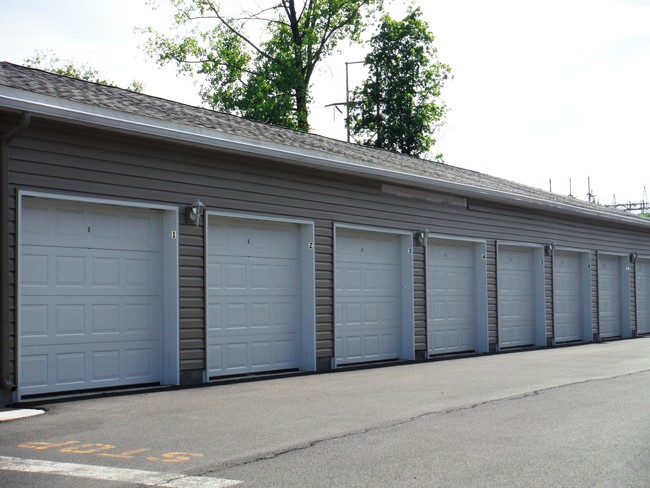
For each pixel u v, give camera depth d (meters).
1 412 8.87
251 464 6.07
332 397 10.01
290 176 13.69
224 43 33.50
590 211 22.36
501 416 8.29
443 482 5.48
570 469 5.85
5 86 9.38
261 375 13.18
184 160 11.86
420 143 36.94
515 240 19.98
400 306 16.53
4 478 5.66
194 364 11.82
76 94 11.12
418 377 12.54
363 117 37.47
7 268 9.55
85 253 10.78
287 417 8.34
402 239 16.53
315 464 6.05
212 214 12.23
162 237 11.76
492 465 5.99
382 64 36.88
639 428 7.55
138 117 10.81
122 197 10.96
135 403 9.58
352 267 15.34
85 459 6.29
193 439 7.11
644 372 12.91
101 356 10.92
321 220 14.30
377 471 5.82
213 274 12.59
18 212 9.75
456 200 17.91
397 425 7.76
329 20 33.75
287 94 32.53
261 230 13.45
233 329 12.89
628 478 5.58
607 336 24.55
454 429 7.53
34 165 9.98
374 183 15.55
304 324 14.05
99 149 10.73
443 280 17.84
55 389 10.34
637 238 26.33
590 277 23.31
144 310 11.52
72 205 10.66
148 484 5.46
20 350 9.73
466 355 17.88
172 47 33.34
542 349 19.88
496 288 19.16
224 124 13.60
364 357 15.55
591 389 10.59
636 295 26.06
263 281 13.45
